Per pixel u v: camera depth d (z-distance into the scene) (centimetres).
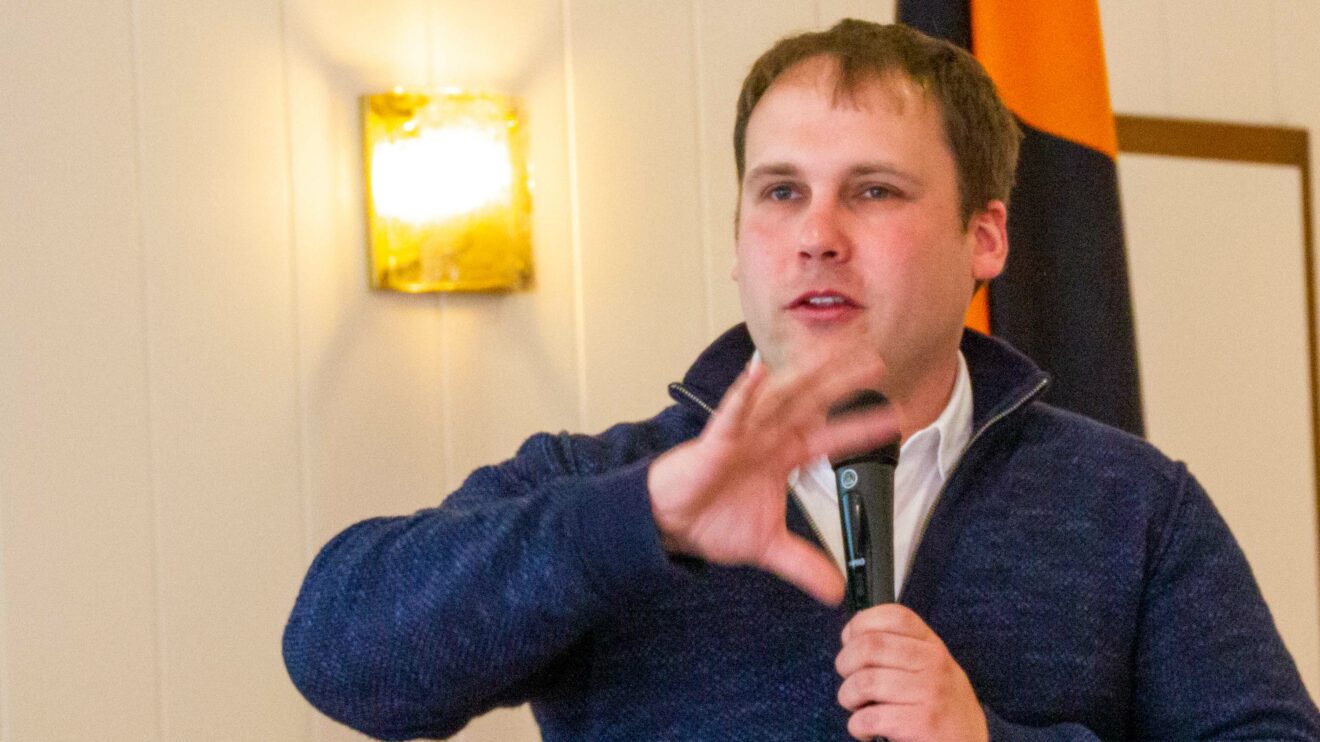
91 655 438
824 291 304
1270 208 693
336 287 486
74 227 442
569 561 258
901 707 252
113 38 451
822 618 297
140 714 445
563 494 269
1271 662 310
